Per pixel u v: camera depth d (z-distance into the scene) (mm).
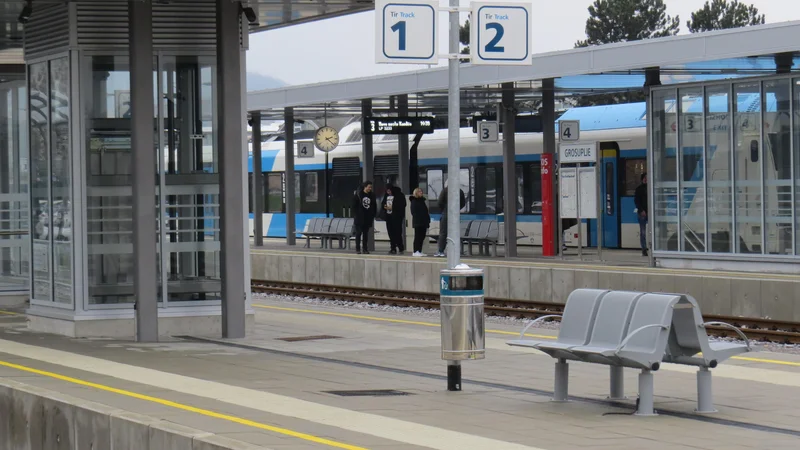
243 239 18453
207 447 8812
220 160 17547
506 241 33969
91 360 14812
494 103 37281
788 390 12586
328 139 42938
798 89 26000
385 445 9195
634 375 13883
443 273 12500
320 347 16781
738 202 27312
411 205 35562
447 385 12711
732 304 20531
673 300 10891
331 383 12977
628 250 37375
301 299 27469
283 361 14984
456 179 12953
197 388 12391
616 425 10359
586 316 11758
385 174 46469
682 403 11703
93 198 17672
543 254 33875
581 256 31500
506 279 25047
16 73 22656
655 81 29094
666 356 11516
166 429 9344
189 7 17891
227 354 15727
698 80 29344
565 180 31688
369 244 38781
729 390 12586
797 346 18062
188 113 18078
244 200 18000
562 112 43438
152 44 17234
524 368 14500
